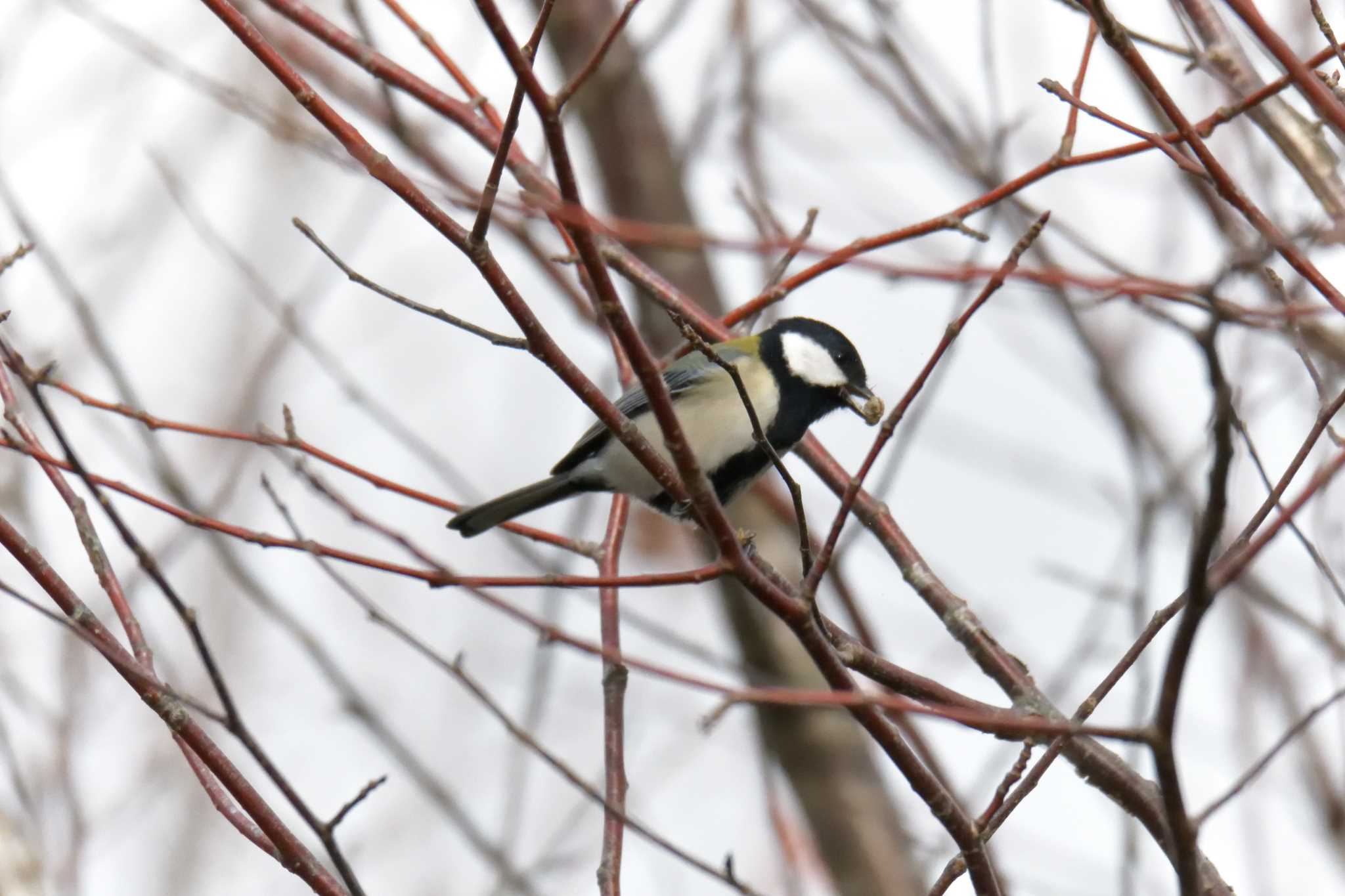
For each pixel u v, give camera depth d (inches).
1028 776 294.4
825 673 288.0
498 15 251.1
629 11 256.4
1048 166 333.1
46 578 296.8
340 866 301.1
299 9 431.2
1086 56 331.3
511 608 285.0
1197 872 251.4
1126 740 241.0
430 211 274.7
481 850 433.4
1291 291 281.9
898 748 283.0
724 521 283.9
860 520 372.5
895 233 342.0
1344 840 432.1
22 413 330.0
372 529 351.3
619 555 407.5
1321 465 309.3
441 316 280.2
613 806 294.0
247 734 297.9
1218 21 336.5
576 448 460.4
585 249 266.1
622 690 361.1
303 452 354.6
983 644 347.3
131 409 347.3
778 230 442.9
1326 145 319.9
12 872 378.0
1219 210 306.0
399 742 428.8
